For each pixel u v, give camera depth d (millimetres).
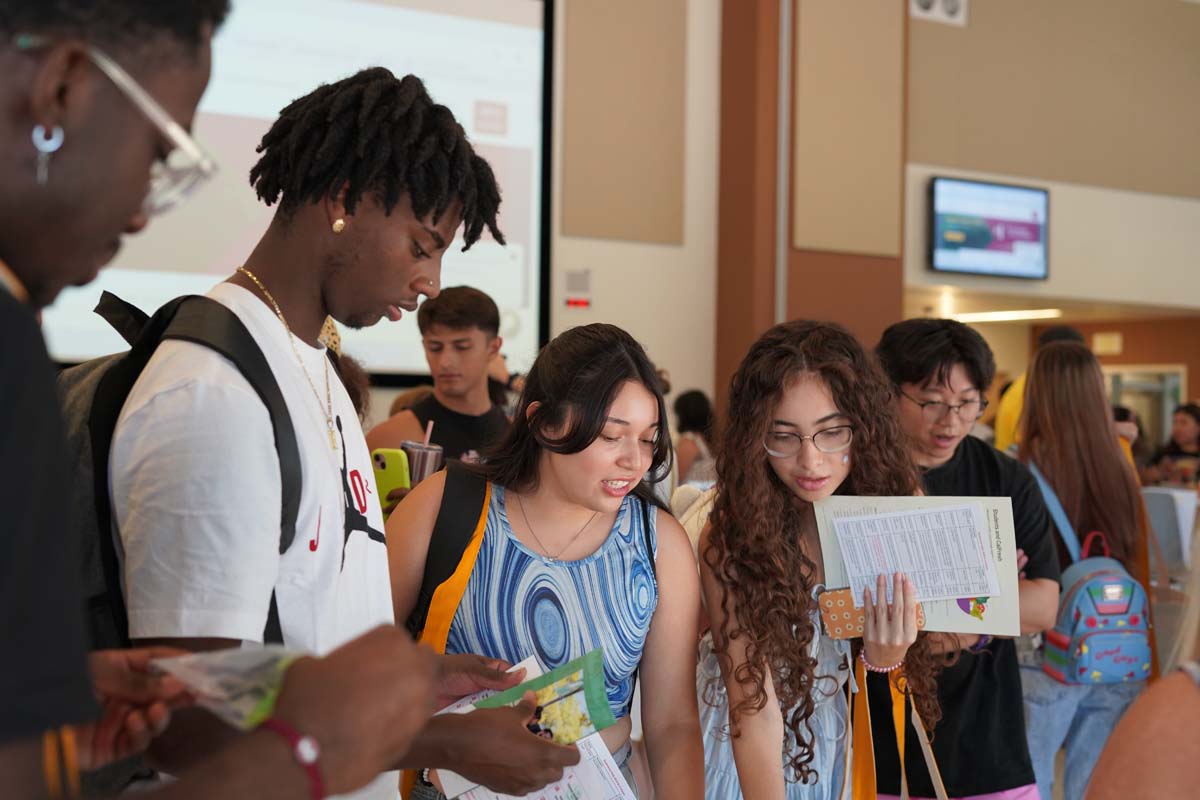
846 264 6316
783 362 1574
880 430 1619
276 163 1105
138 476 911
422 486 1539
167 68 631
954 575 1558
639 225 6191
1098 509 2480
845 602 1578
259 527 928
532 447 1494
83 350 4754
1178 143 8070
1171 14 8008
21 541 477
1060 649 2355
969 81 7219
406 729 616
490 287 5754
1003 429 3500
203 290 4965
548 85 5879
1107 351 11547
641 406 1388
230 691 633
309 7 5273
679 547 1547
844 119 6297
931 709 1687
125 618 963
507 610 1450
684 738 1487
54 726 482
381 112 1061
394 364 5465
